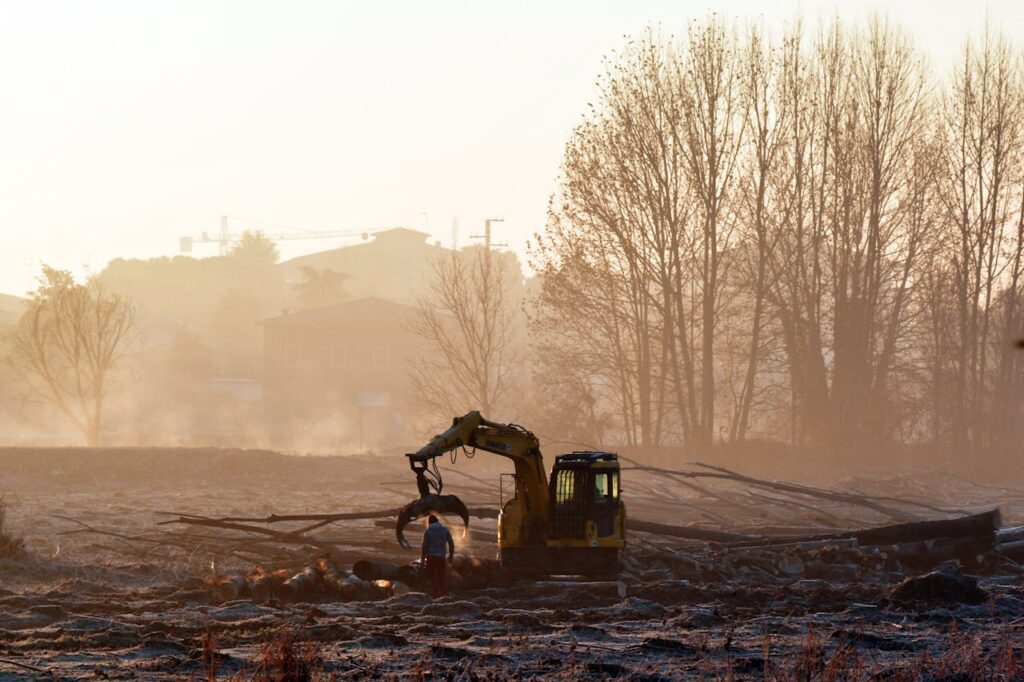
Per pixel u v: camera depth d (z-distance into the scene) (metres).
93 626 22.17
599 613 24.75
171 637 21.05
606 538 29.14
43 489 62.28
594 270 77.44
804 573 32.25
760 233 79.75
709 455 77.00
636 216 77.56
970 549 33.38
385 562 32.59
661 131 77.25
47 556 33.09
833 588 29.77
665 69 78.06
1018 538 34.88
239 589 27.47
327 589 28.38
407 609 25.69
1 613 23.70
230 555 34.12
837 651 17.94
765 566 32.44
